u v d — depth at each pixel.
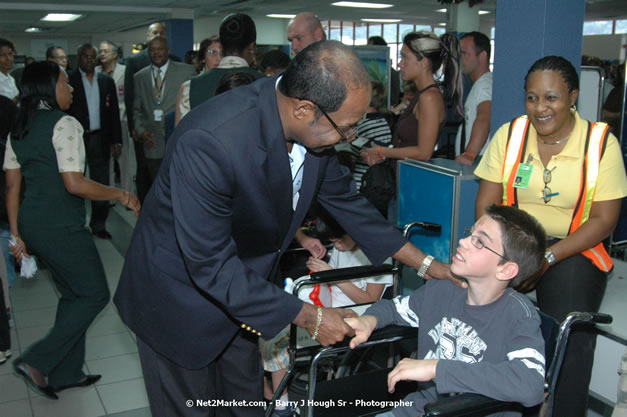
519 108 2.43
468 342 1.55
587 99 2.92
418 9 14.47
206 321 1.51
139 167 5.17
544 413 1.49
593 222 1.84
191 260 1.34
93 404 2.49
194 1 11.85
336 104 1.23
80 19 14.68
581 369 1.92
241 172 1.31
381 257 1.81
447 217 2.38
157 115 4.78
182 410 1.64
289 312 1.43
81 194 2.26
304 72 1.22
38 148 2.23
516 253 1.46
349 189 1.79
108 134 5.14
